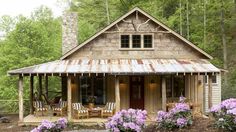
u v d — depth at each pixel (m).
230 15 39.62
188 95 26.05
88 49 25.78
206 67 23.83
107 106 23.89
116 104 23.02
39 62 30.39
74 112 23.50
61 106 24.45
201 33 41.38
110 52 25.80
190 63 24.70
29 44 31.16
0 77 30.77
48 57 31.16
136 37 25.91
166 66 23.91
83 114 23.14
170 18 41.28
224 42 38.88
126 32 25.73
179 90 26.16
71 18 27.80
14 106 30.78
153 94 25.92
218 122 12.21
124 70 22.98
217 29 40.72
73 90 25.66
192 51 26.03
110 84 25.81
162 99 23.20
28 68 23.66
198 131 12.62
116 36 25.81
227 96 32.47
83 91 25.83
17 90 30.59
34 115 24.75
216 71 23.12
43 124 14.00
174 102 24.95
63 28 27.77
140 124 12.55
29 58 30.20
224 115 12.29
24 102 30.30
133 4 45.59
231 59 42.25
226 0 38.41
